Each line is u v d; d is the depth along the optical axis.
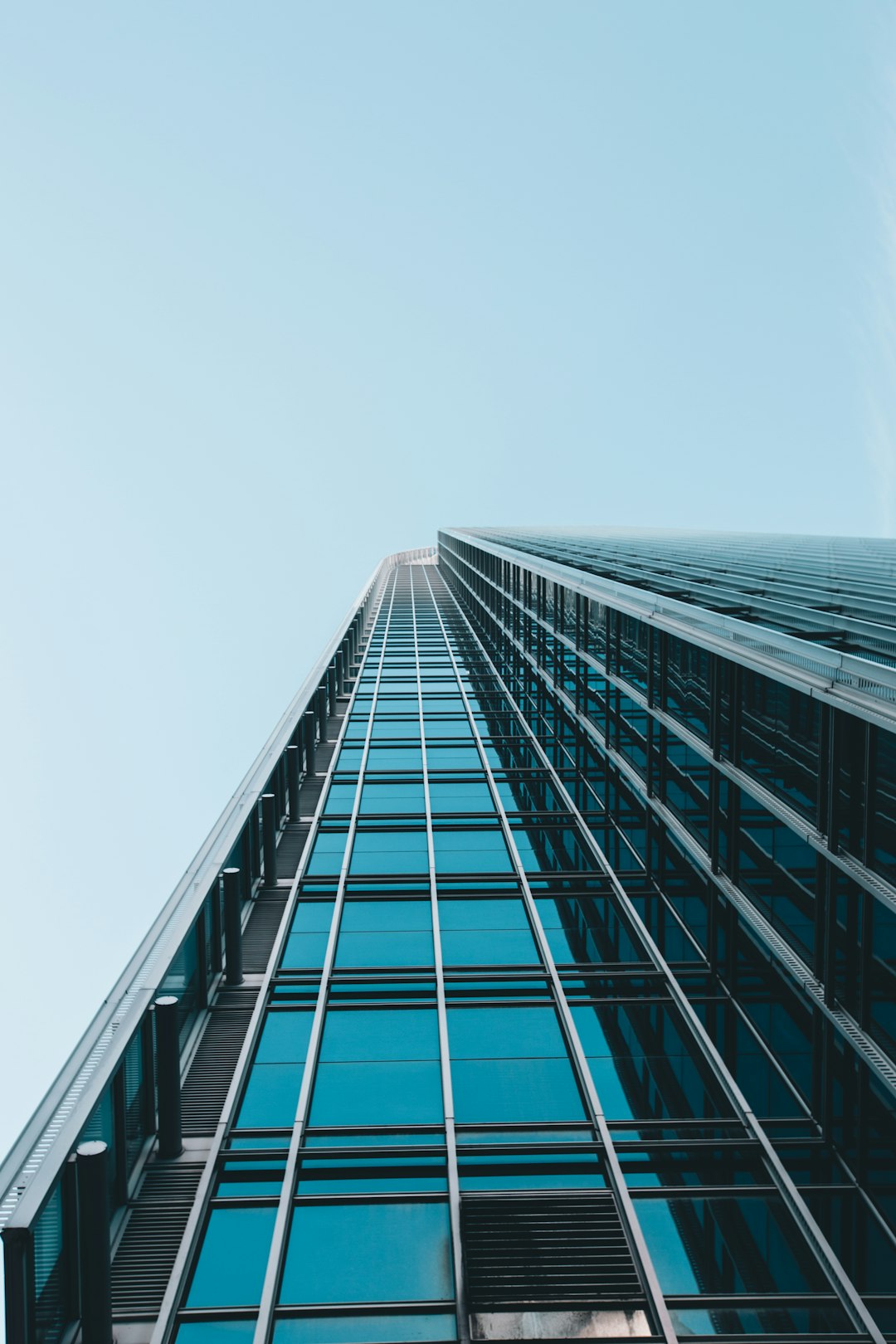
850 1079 10.30
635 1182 10.16
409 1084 11.49
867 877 9.43
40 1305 7.82
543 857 18.48
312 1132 10.57
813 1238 9.37
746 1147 10.60
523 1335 8.31
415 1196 9.73
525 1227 9.46
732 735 13.55
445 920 15.84
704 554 26.52
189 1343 8.16
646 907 16.86
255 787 18.09
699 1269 9.13
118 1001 11.20
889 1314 8.87
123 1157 9.81
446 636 46.69
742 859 13.42
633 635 19.19
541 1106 11.10
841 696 9.02
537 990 13.72
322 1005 13.20
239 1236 9.25
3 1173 9.06
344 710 30.88
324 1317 8.38
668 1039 12.64
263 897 16.75
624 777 19.17
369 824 20.20
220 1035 12.60
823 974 10.80
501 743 26.84
